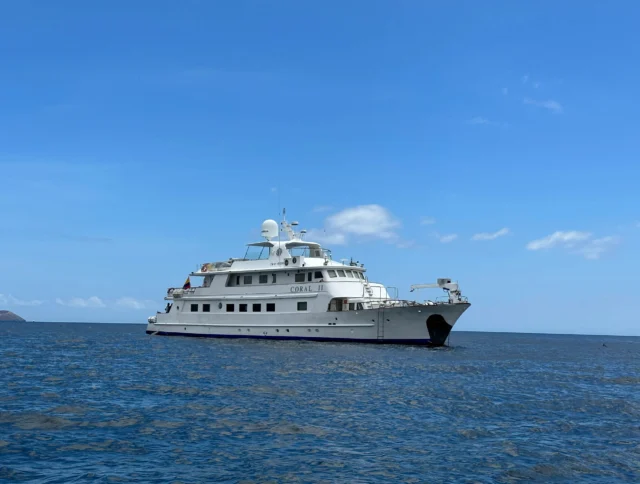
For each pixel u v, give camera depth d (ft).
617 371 132.26
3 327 474.08
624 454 50.85
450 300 158.61
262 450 49.47
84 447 49.70
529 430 59.26
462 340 351.67
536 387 92.58
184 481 41.50
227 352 141.49
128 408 66.74
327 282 167.53
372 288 177.99
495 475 44.29
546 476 44.42
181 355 134.92
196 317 200.13
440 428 58.95
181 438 53.21
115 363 117.70
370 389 82.89
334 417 62.69
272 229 191.01
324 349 148.87
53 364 116.06
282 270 176.86
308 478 42.63
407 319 160.35
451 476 43.86
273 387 82.79
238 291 187.21
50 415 62.03
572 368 135.85
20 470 43.09
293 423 59.31
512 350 218.79
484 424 61.46
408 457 48.37
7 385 84.12
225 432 55.52
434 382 92.48
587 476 44.70
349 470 44.65
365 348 153.48
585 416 67.72
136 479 41.75
